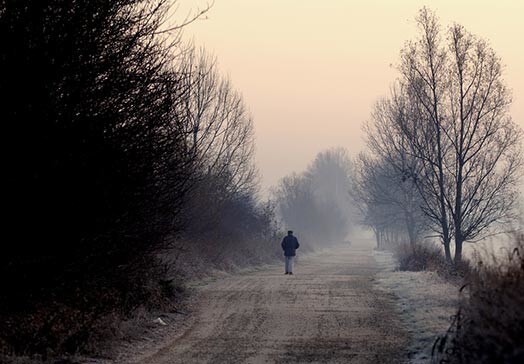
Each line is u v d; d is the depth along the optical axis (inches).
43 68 860.0
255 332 1164.5
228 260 2901.1
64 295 1038.4
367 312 1405.0
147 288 1389.0
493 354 648.4
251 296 1742.1
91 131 930.7
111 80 962.1
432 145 2608.3
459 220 2509.8
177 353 975.6
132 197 1023.6
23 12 856.3
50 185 891.4
